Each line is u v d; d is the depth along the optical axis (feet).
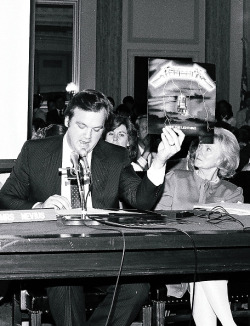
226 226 8.32
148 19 37.55
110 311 8.30
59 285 8.85
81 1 36.99
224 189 11.34
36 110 36.35
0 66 13.11
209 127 8.86
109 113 9.56
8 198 9.57
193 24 38.01
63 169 9.31
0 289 12.98
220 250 8.01
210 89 8.87
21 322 9.80
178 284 9.87
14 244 7.06
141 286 8.98
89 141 9.43
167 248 7.64
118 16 37.22
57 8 44.04
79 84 37.17
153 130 8.72
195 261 7.77
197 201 11.15
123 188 9.79
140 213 9.13
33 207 9.30
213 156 11.06
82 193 8.96
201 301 9.84
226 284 9.76
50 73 45.78
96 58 37.19
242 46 38.09
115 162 9.88
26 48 13.33
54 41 45.19
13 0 13.17
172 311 11.45
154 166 9.21
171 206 11.14
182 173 11.37
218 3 38.01
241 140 23.72
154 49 37.65
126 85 37.47
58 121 29.50
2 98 13.12
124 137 14.85
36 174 9.73
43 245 7.14
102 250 7.41
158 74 8.66
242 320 11.18
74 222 8.26
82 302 9.05
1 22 13.07
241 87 38.11
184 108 8.75
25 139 13.33
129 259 7.71
